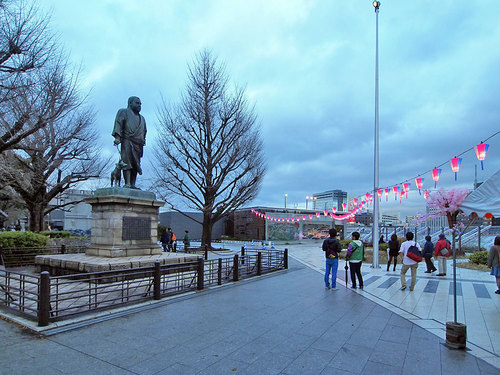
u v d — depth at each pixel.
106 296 8.20
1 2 11.28
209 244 26.16
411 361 4.47
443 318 6.64
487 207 6.03
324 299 8.32
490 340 5.36
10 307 6.81
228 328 5.83
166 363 4.32
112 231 11.06
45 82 14.02
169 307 7.23
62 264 10.34
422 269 15.25
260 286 10.11
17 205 27.11
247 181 26.92
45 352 4.62
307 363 4.38
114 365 4.23
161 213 41.50
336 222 42.97
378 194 15.22
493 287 10.21
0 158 16.47
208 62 25.86
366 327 5.99
